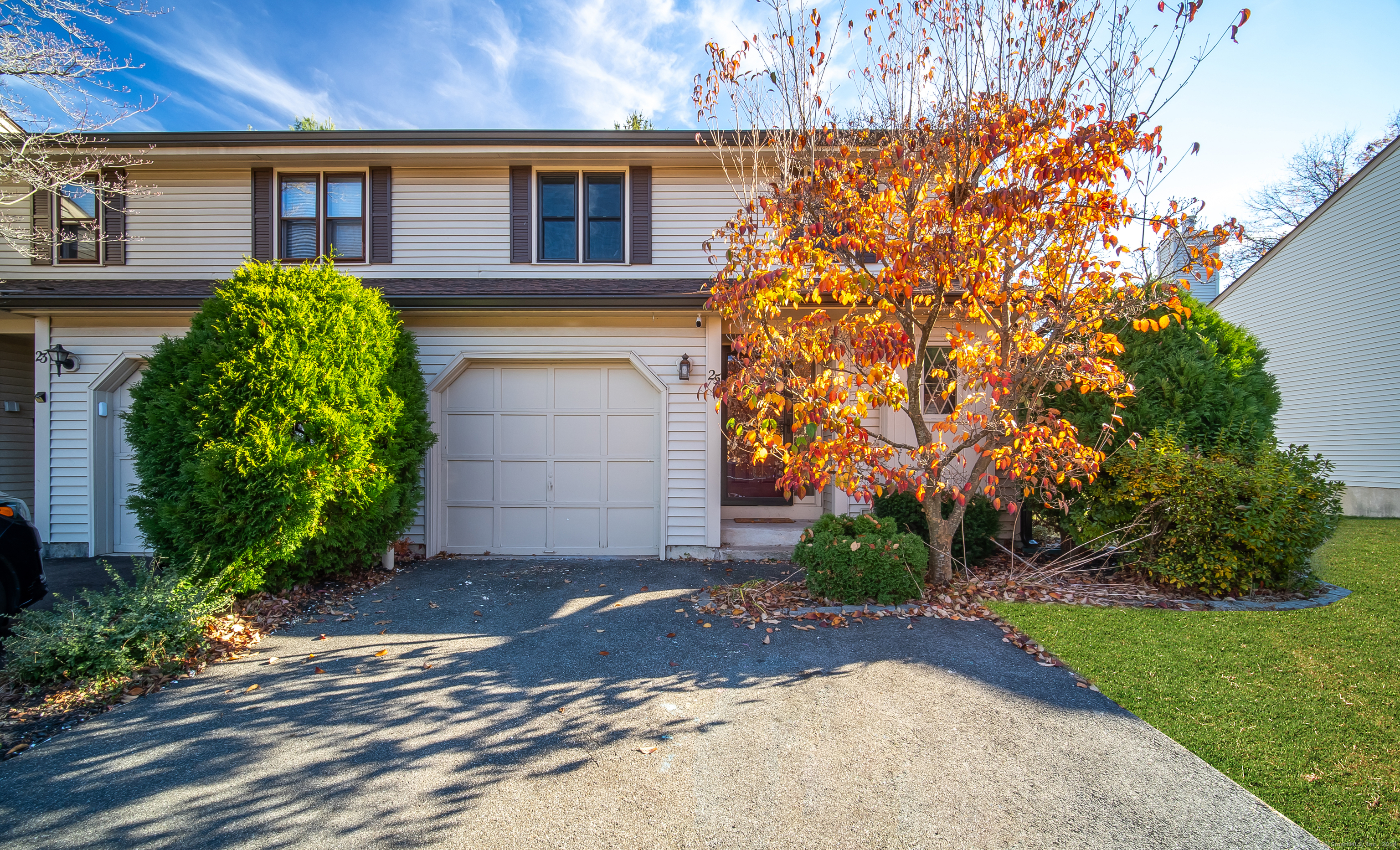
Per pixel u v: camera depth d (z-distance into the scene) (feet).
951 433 23.76
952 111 16.53
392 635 15.25
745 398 16.51
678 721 10.73
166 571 15.35
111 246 26.81
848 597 17.17
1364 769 8.89
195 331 17.38
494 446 24.62
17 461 28.22
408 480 21.63
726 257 24.81
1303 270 41.65
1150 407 20.49
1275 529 17.43
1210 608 16.70
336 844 7.62
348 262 26.81
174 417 16.39
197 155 25.71
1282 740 9.74
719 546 23.77
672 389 23.89
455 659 13.65
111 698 11.52
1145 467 18.95
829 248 16.90
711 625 15.84
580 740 10.10
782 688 11.98
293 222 27.17
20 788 8.73
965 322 23.49
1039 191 14.87
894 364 15.46
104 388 24.31
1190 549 18.08
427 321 24.11
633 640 14.85
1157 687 11.70
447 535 24.61
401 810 8.29
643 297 22.39
